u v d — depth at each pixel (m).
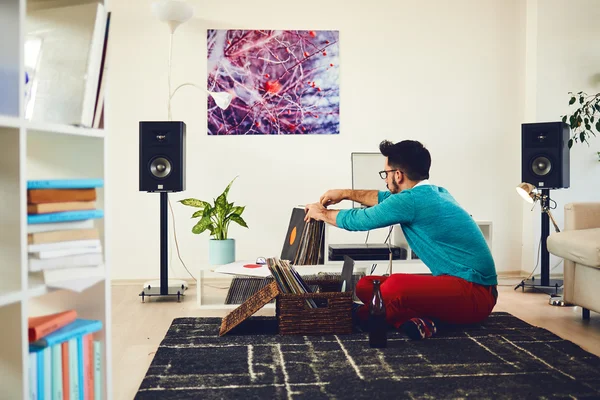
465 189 4.70
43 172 1.49
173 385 2.02
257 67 4.49
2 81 1.21
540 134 4.04
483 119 4.69
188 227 4.51
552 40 4.56
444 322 2.83
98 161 1.48
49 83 1.41
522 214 4.76
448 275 2.79
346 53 4.56
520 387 1.99
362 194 3.20
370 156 3.97
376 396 1.91
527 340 2.62
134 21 4.41
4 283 1.22
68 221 1.37
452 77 4.65
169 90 4.41
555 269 4.64
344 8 4.55
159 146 3.77
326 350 2.46
